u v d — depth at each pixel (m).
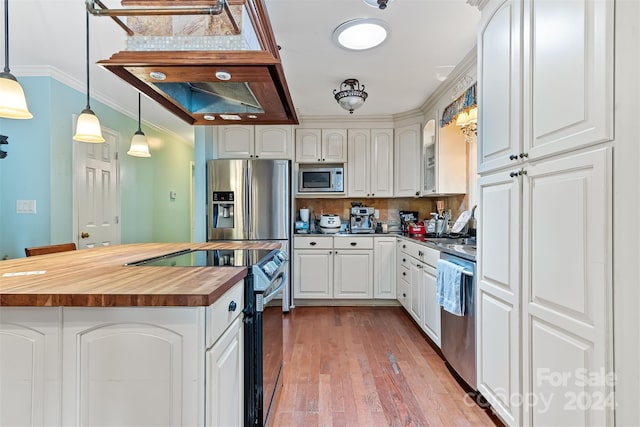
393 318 3.41
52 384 0.96
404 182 3.87
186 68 1.36
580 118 1.04
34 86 2.79
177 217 5.41
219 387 1.07
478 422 1.70
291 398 1.92
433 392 1.99
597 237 0.98
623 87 0.91
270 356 1.66
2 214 2.84
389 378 2.15
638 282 0.88
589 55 1.01
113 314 0.96
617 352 0.93
